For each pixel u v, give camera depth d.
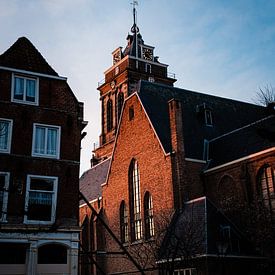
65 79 29.42
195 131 43.53
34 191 26.55
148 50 81.19
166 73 79.62
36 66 28.91
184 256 27.94
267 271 30.69
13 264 24.86
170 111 39.97
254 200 34.34
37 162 27.06
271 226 29.83
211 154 41.41
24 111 27.64
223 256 26.44
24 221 25.58
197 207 34.22
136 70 74.94
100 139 77.75
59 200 26.91
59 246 26.12
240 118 49.75
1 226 24.67
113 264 44.44
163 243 33.47
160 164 39.31
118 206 45.31
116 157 47.19
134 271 40.03
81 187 63.88
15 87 27.95
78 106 29.42
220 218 33.06
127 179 44.41
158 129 41.47
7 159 26.34
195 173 39.12
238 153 37.66
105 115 78.19
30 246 25.11
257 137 37.00
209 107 46.62
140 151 42.94
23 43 29.27
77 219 27.00
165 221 34.84
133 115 45.31
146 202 41.03
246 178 35.41
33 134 27.45
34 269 24.81
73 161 28.06
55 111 28.53
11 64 28.19
